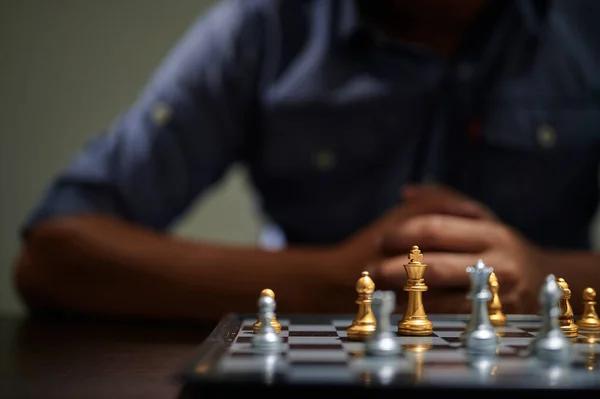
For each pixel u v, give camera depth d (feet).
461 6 6.08
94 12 10.89
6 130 10.85
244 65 6.42
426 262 3.66
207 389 1.93
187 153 6.22
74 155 10.88
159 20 10.95
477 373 2.04
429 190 4.50
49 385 2.36
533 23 6.41
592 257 4.30
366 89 6.26
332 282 4.12
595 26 6.77
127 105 10.92
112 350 3.18
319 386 1.89
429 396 1.88
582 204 6.56
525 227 6.37
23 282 4.71
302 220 6.45
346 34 6.29
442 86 6.28
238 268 4.35
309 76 6.35
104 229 4.76
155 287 4.37
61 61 10.87
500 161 6.26
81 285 4.51
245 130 6.60
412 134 6.27
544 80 6.38
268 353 2.46
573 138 6.33
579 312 3.83
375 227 4.29
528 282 3.76
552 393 1.86
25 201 10.85
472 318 2.71
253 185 6.90
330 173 6.33
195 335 3.68
